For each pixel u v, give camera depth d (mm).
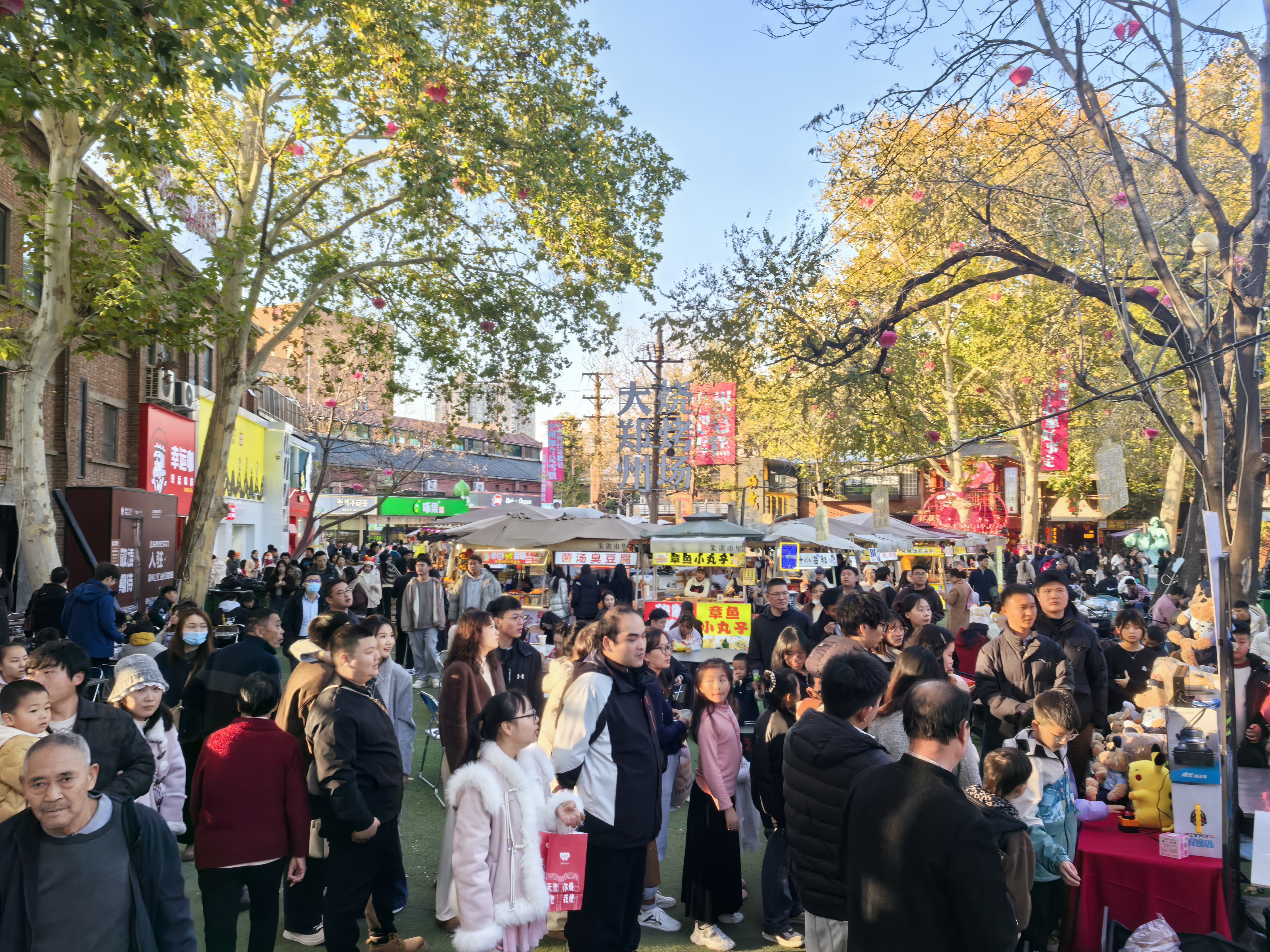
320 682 4996
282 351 38781
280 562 17031
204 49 7727
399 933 4949
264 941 4008
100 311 10516
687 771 5691
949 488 37531
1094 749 5445
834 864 3508
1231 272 8797
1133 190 9219
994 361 29844
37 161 14898
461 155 14672
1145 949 3766
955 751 2738
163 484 21031
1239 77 10812
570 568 21156
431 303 17656
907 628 7227
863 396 15250
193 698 5566
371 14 12914
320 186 15188
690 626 10648
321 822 4531
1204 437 10086
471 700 5195
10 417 12125
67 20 6992
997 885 2523
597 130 15742
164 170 13891
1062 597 5590
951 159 10719
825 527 16031
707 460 26844
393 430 25297
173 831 4758
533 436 85688
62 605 9836
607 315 17094
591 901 4055
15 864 2865
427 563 12680
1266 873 3574
